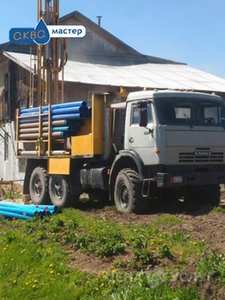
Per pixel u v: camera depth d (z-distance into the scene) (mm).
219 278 5875
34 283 6895
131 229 9414
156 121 11336
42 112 14953
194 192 12758
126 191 11820
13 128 24641
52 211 11781
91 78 21359
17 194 19391
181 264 7090
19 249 8586
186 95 11805
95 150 12891
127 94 13141
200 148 11586
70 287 6570
